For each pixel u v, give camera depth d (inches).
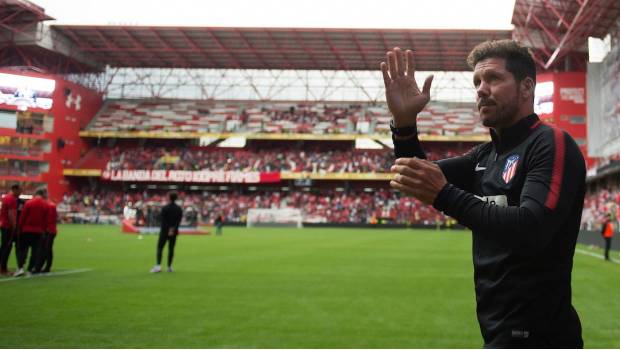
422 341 252.4
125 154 2465.6
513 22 1764.3
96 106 2544.3
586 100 1793.8
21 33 2105.1
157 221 1658.5
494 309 88.4
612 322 302.7
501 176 91.0
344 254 812.6
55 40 2183.8
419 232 1850.4
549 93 1824.6
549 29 1774.1
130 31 2126.0
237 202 2412.6
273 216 2283.5
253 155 2493.8
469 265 645.3
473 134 2374.5
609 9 1498.5
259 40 2180.1
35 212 505.4
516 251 84.4
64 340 249.9
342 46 2207.2
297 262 671.8
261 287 440.5
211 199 2432.3
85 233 1396.4
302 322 296.8
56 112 2230.6
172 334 264.2
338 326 285.7
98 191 2444.6
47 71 2327.8
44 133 2185.0
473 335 265.1
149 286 438.9
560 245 84.7
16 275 495.2
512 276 85.8
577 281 500.4
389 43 2144.4
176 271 556.7
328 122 2522.1
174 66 2539.4
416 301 373.1
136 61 2482.8
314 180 2492.6
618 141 1485.0
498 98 88.4
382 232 1812.3
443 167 103.7
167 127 2496.3
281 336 261.3
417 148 101.5
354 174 2311.8
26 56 2228.1
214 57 2395.4
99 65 2497.5
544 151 83.6
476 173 100.7
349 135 2394.2
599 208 1451.8
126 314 316.2
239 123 2527.1
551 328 84.2
